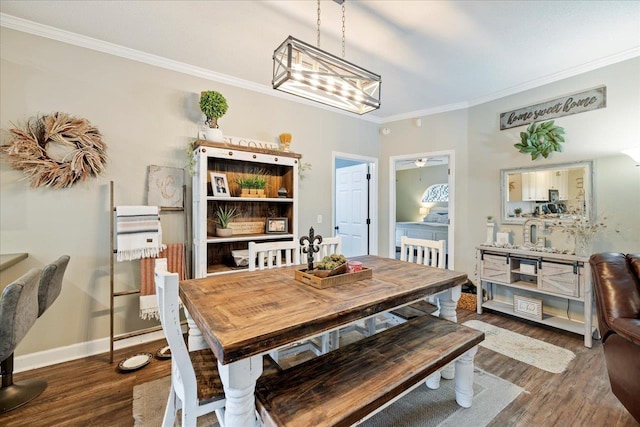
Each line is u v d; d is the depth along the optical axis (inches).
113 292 95.0
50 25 88.1
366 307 55.5
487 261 129.3
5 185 85.2
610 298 67.0
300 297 58.9
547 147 120.2
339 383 49.9
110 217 96.3
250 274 78.1
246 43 98.1
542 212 124.0
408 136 170.1
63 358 92.3
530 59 107.8
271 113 136.9
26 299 63.0
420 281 71.6
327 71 68.5
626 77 103.4
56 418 66.4
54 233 91.5
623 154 104.2
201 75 117.3
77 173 93.4
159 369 87.0
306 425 40.4
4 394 72.4
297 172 127.1
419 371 54.1
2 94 84.9
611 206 106.9
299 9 80.6
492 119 141.3
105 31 91.3
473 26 88.0
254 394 47.1
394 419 65.5
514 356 93.2
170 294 43.9
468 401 68.9
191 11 81.8
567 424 63.9
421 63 111.0
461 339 66.2
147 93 106.2
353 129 168.6
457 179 154.0
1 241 84.8
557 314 120.3
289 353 89.0
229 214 119.4
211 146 104.4
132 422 65.3
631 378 59.5
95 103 97.1
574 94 115.6
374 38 94.5
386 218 178.7
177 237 112.0
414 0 76.7
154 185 106.7
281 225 127.1
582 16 83.0
